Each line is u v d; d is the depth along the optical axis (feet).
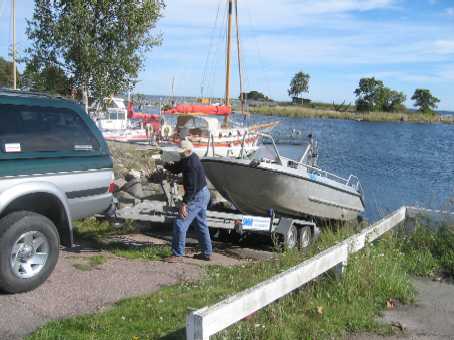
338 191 39.60
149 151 60.70
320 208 38.75
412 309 19.84
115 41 49.37
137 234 32.22
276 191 35.88
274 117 326.65
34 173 19.01
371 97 469.98
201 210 25.86
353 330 17.38
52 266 19.19
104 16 49.01
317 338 16.16
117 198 27.96
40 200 19.90
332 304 19.08
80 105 22.41
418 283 23.31
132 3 48.91
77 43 48.03
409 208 29.99
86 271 21.70
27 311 16.84
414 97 499.92
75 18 47.83
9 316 16.33
